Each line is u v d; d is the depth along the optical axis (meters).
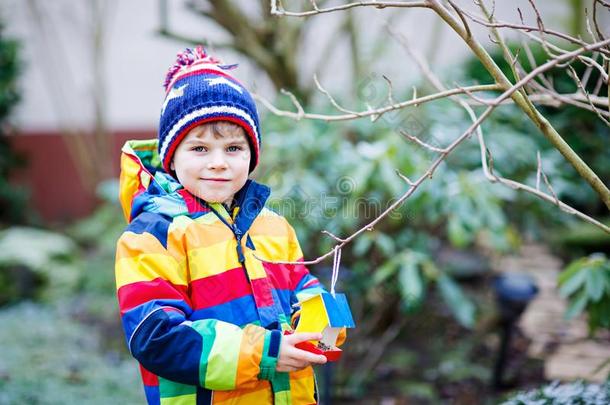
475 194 2.85
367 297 3.52
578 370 2.89
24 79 7.07
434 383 3.27
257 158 1.53
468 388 3.18
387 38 3.73
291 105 3.38
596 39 1.60
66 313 4.53
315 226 2.92
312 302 1.37
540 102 1.81
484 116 1.26
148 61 7.26
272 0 1.38
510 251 3.54
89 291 4.97
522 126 3.52
